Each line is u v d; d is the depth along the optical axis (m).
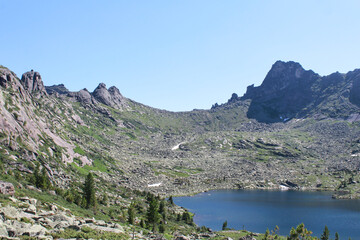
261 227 151.62
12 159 117.19
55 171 140.00
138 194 189.38
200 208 193.88
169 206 178.62
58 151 171.38
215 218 168.88
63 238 49.56
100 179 188.62
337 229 147.38
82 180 161.25
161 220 129.75
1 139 125.06
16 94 173.75
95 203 112.44
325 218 169.00
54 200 95.12
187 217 151.00
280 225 155.12
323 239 114.12
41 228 50.62
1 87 166.75
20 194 76.06
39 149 151.25
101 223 71.88
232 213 180.88
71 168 169.62
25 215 56.03
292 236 103.75
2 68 186.88
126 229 78.44
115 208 130.88
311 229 147.88
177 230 120.94
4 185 70.00
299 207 198.62
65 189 129.12
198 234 115.50
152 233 87.88
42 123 189.25
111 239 57.16
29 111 179.12
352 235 137.75
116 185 193.00
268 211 186.50
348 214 178.00
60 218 62.41
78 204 107.31
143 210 145.00
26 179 107.19
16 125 143.62
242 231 132.00
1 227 43.78
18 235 44.25
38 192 97.56
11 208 54.59
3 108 143.50
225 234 122.56
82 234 54.00
